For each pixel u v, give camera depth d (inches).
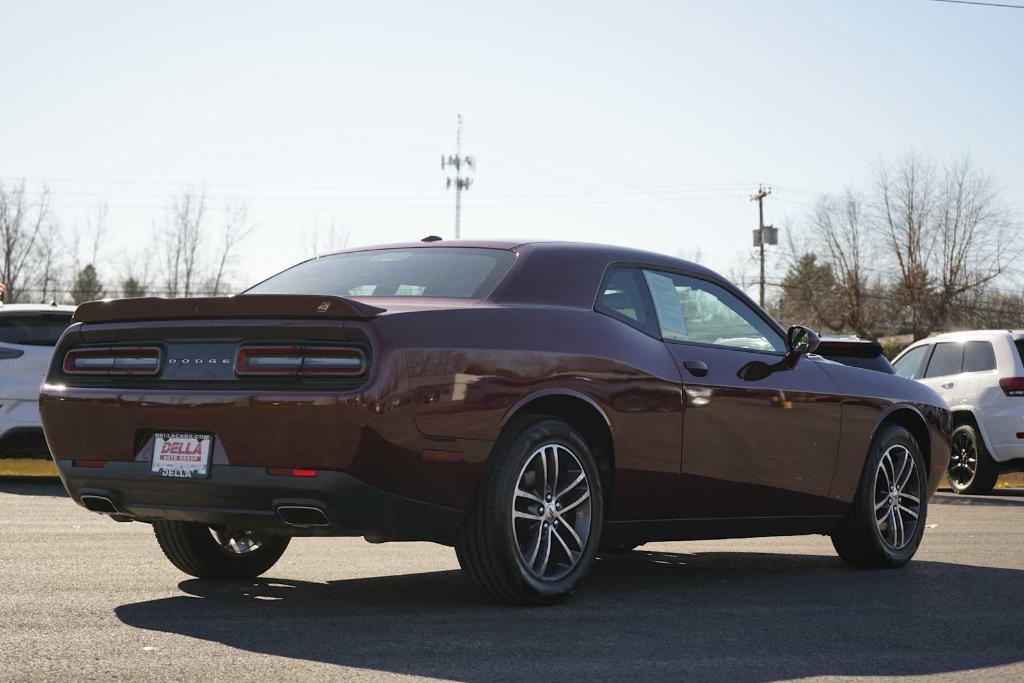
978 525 340.5
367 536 166.2
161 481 166.4
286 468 157.5
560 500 179.8
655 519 197.2
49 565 214.7
